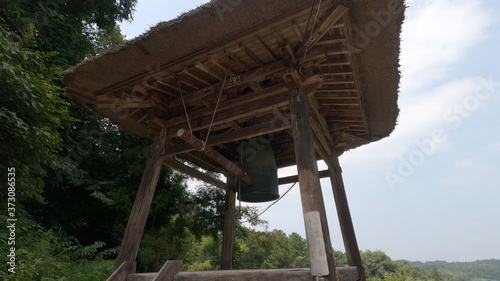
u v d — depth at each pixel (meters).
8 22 8.25
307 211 3.62
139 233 4.81
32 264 5.22
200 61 4.38
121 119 5.91
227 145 7.12
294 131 4.27
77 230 11.18
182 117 5.56
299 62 4.27
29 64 6.01
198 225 10.52
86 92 5.15
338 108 5.98
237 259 13.73
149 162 5.46
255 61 4.49
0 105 4.99
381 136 6.71
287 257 37.31
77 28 12.05
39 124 5.57
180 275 4.02
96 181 11.01
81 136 11.44
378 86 4.80
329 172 6.47
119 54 4.41
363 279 5.38
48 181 10.16
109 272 7.18
